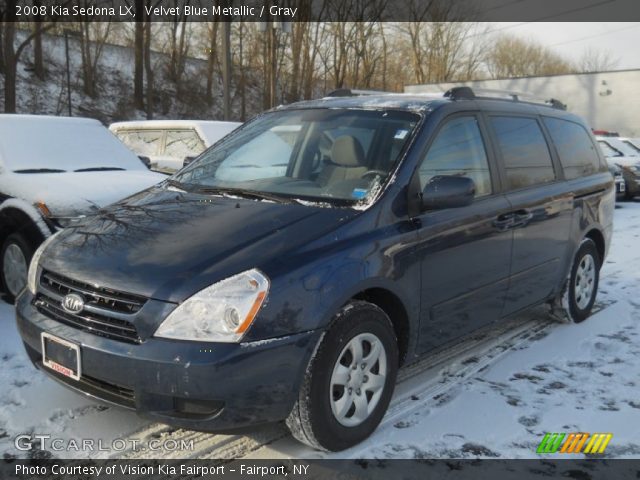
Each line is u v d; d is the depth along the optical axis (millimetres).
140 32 32312
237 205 3305
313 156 3699
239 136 4262
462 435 3211
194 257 2783
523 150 4379
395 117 3715
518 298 4246
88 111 30922
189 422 2594
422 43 52312
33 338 2957
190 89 37125
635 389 3842
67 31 27266
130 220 3264
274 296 2654
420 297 3324
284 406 2705
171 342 2559
